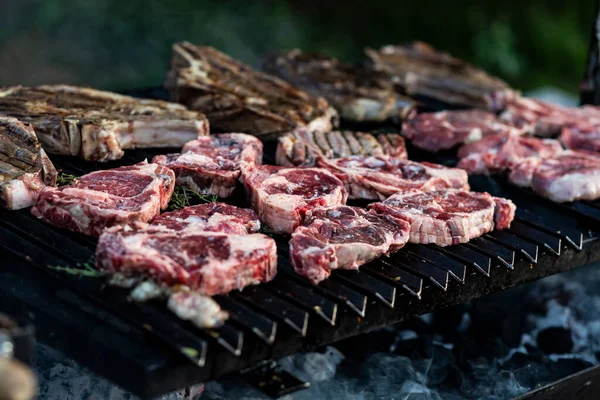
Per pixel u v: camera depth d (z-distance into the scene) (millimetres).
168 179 1119
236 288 999
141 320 949
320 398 1183
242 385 1186
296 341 985
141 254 973
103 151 1206
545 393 1112
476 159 1301
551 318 1389
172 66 1456
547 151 1325
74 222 1053
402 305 1044
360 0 2818
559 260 1160
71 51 2314
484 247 1117
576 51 2826
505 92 1517
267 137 1325
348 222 1081
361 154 1265
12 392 834
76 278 980
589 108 1519
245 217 1092
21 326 908
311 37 2664
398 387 1206
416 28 2809
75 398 1136
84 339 941
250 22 2490
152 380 917
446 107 1546
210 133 1352
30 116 1214
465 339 1327
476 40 2736
